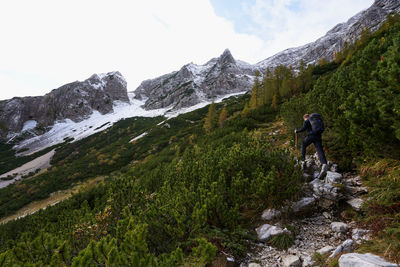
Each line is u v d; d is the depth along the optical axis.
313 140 4.50
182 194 3.97
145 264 1.95
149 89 187.12
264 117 21.25
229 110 51.66
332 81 7.78
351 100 4.21
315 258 2.41
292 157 4.23
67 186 28.05
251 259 2.76
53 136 89.19
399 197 2.65
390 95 2.93
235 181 3.94
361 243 2.37
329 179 3.88
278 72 44.53
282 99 34.56
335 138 5.35
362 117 3.47
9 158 66.31
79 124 101.50
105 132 78.31
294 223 3.35
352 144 4.31
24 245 2.57
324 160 4.29
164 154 29.44
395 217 2.42
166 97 137.88
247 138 8.81
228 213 3.18
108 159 39.12
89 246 2.04
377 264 1.70
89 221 4.09
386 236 2.18
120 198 4.68
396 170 3.07
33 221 7.01
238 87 121.62
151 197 5.09
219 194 3.59
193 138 32.12
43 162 54.97
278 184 3.62
